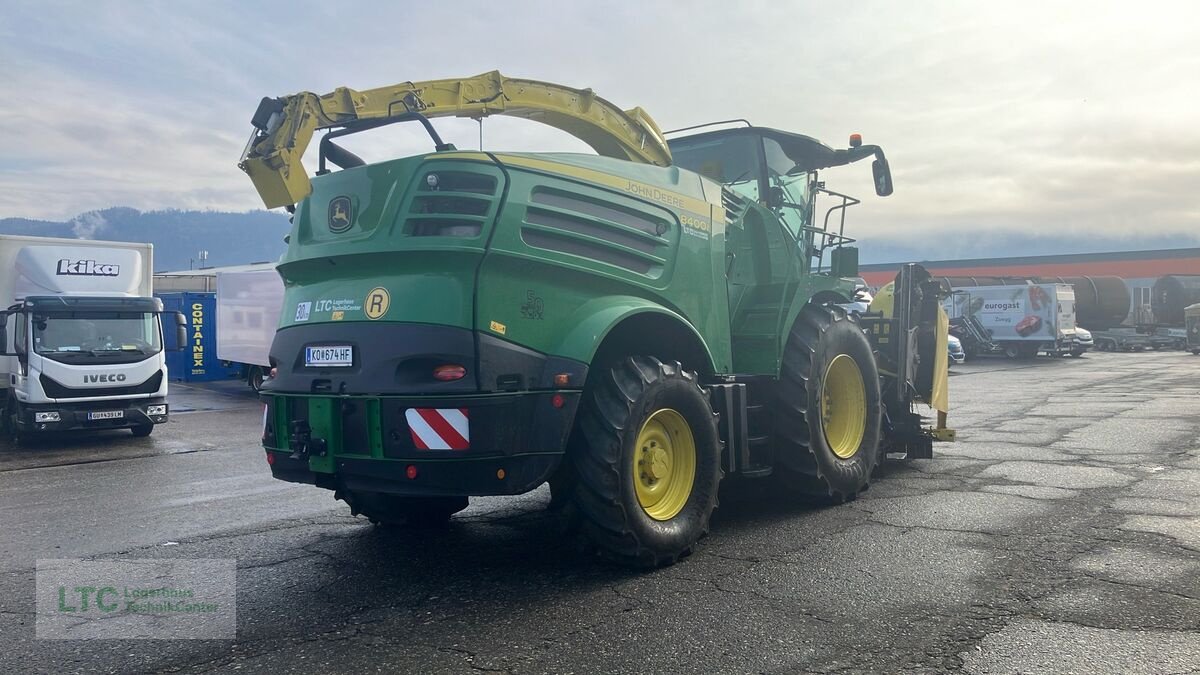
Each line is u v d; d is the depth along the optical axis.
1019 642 3.83
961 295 35.81
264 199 5.26
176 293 29.89
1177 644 3.78
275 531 6.34
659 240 5.62
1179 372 24.66
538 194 4.95
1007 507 6.61
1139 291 55.38
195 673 3.67
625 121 6.79
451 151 4.98
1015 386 20.12
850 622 4.12
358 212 5.04
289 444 5.18
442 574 5.10
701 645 3.87
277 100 5.29
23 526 6.92
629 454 4.92
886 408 8.48
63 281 13.93
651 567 5.07
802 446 6.48
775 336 6.49
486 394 4.54
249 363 20.88
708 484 5.47
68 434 14.41
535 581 4.92
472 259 4.61
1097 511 6.39
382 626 4.20
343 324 4.93
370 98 5.57
